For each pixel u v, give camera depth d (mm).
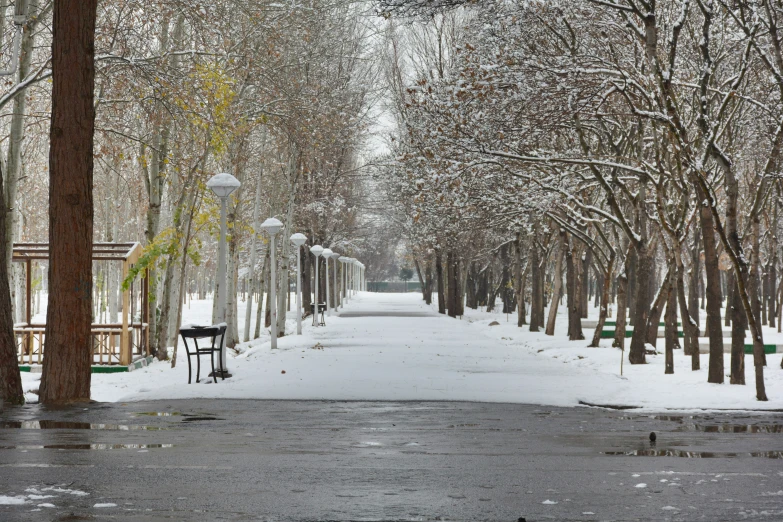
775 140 27344
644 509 8156
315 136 39375
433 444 12906
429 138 31984
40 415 16688
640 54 32125
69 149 19141
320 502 8375
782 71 25609
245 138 41906
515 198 36938
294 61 39688
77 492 8672
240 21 35844
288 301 87875
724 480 9758
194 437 13367
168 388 22453
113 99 31016
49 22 34000
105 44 29250
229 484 9250
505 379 25562
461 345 42625
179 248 35719
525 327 63781
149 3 28953
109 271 67500
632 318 60469
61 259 19266
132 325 35594
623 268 43844
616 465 10859
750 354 37438
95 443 12430
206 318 89188
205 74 31312
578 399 21203
